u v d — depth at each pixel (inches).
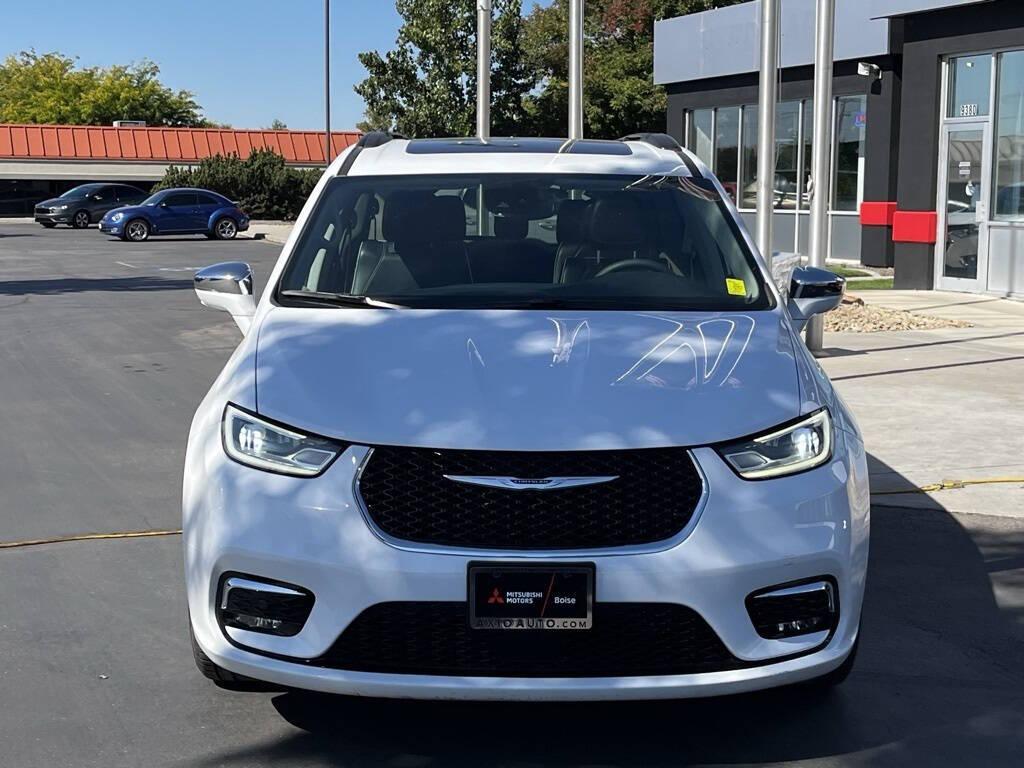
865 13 820.0
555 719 149.9
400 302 168.7
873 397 365.4
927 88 696.4
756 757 140.0
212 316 592.4
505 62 1763.0
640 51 1852.9
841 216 884.6
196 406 358.3
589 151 210.7
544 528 130.6
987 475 277.1
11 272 884.6
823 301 190.1
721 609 130.9
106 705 154.2
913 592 200.8
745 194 966.4
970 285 682.8
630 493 131.6
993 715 152.3
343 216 188.4
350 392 141.0
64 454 296.7
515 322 158.7
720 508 132.2
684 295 173.3
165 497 257.9
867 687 161.0
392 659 131.8
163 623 184.4
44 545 223.8
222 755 140.3
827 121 438.3
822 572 136.0
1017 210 649.0
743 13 922.1
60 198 1643.7
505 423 134.1
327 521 131.6
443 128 1749.5
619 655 131.7
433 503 131.1
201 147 2100.1
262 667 133.7
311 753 140.8
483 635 130.3
